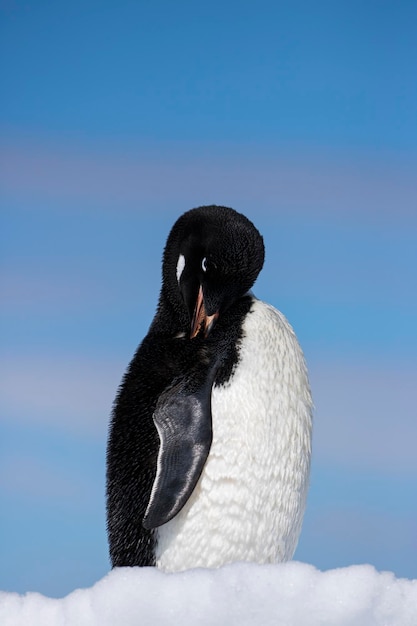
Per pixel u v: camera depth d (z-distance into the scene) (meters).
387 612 5.59
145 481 8.68
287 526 8.63
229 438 8.38
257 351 8.66
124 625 5.69
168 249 9.69
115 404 9.20
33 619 5.90
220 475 8.36
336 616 5.56
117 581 5.88
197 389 8.62
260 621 5.61
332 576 5.73
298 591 5.69
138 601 5.73
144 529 8.61
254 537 8.42
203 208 9.51
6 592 6.15
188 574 5.87
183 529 8.43
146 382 9.00
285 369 8.74
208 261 9.09
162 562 8.50
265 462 8.40
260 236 9.22
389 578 5.75
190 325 9.32
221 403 8.48
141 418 8.87
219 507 8.35
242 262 8.96
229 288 8.98
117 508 8.83
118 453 8.91
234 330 8.88
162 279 9.79
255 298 9.40
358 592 5.61
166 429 8.52
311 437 8.96
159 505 8.19
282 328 9.03
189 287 9.31
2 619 5.94
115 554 8.79
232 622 5.62
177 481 8.26
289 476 8.58
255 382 8.51
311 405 8.98
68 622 5.81
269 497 8.45
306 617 5.59
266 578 5.77
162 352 9.14
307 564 5.88
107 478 9.05
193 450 8.35
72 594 5.98
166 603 5.71
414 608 5.59
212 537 8.37
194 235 9.33
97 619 5.77
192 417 8.48
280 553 8.63
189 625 5.63
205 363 8.75
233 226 9.10
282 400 8.59
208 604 5.67
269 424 8.45
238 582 5.76
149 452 8.72
